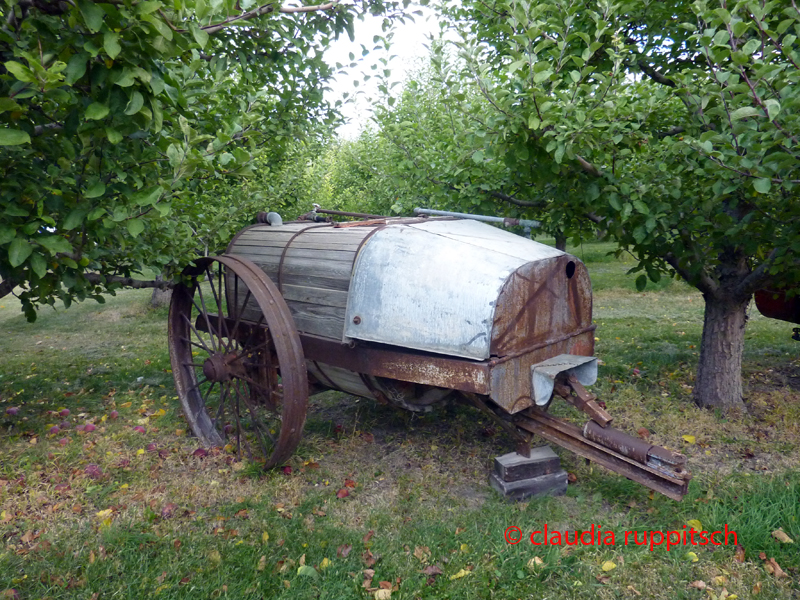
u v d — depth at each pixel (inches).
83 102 109.3
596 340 302.0
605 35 185.6
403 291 137.9
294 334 146.8
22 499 144.3
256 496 144.7
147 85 107.7
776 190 147.1
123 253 169.0
